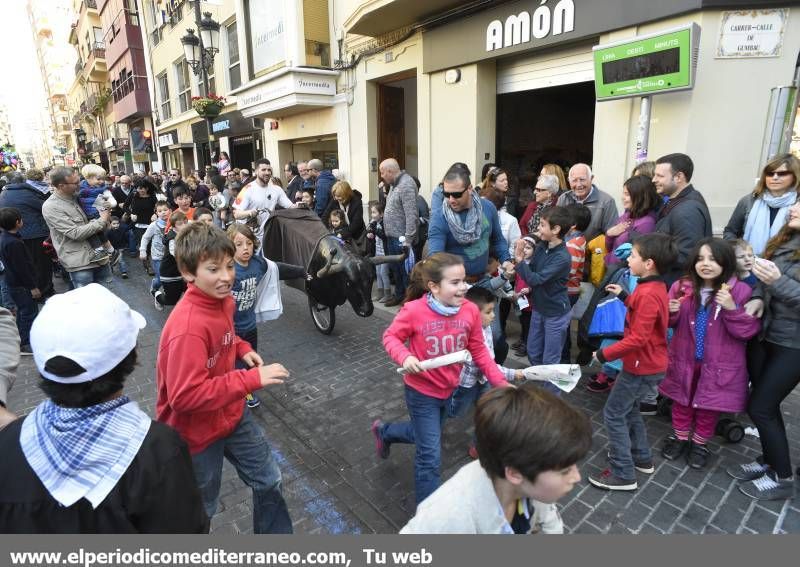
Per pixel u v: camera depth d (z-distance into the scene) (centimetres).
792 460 291
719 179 460
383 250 620
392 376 423
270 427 349
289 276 429
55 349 107
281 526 227
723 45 433
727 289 265
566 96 800
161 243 591
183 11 1551
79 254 516
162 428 117
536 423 109
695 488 271
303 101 924
